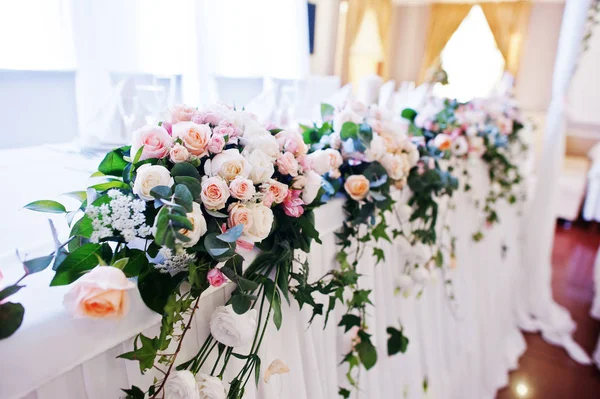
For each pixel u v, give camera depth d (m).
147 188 0.46
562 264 3.38
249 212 0.53
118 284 0.39
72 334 0.42
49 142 0.80
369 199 0.89
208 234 0.49
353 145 0.89
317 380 0.85
